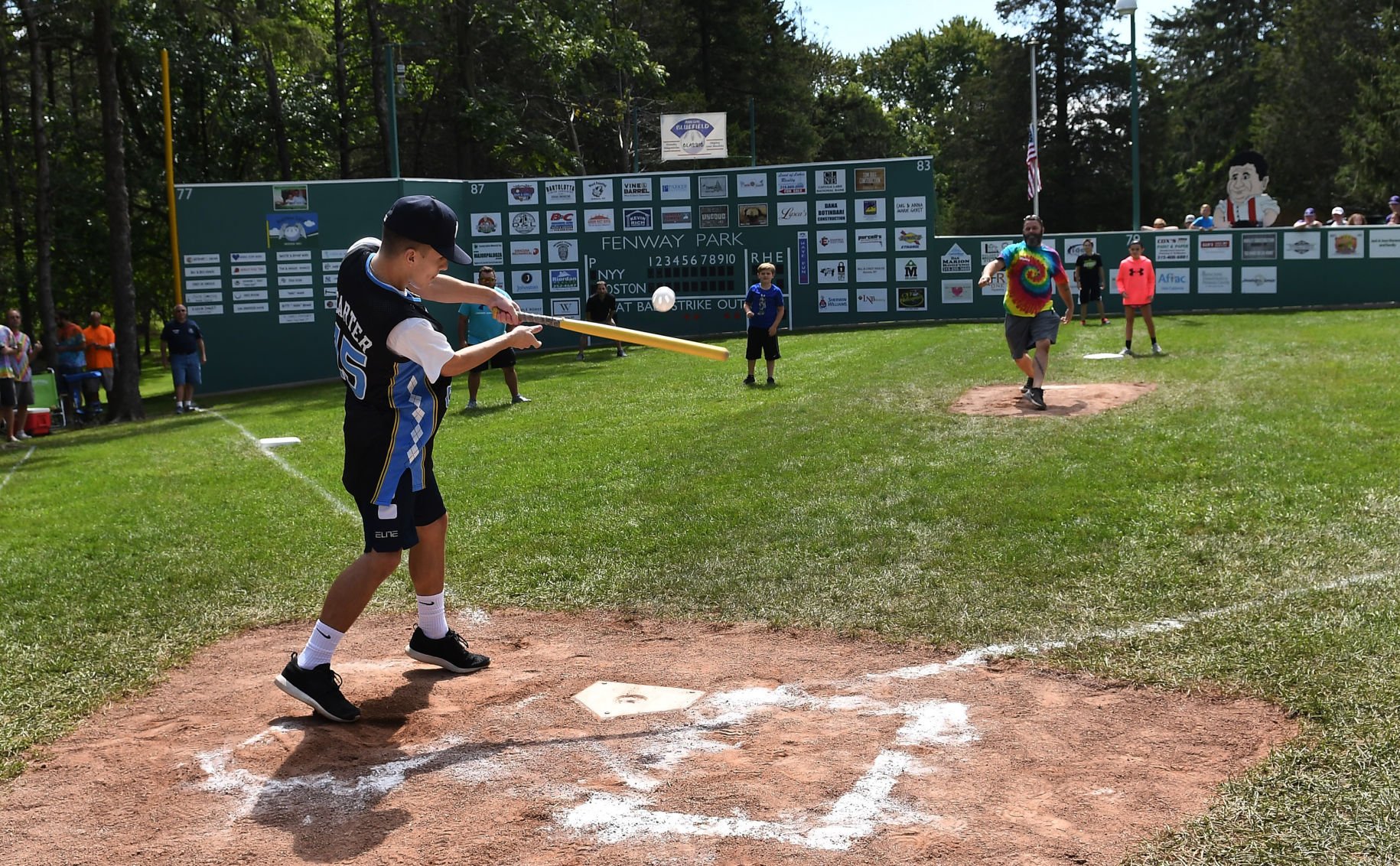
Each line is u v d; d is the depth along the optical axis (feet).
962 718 13.08
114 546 24.49
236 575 21.53
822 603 17.94
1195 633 15.33
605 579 20.01
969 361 53.16
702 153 104.47
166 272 106.93
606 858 10.06
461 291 14.33
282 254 79.51
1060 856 9.77
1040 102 185.47
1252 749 11.80
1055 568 18.70
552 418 41.86
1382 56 159.94
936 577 18.76
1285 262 87.40
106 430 57.72
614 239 87.97
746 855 10.01
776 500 24.85
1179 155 214.48
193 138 106.73
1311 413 31.35
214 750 13.03
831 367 54.24
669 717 13.55
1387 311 79.05
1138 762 11.66
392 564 13.97
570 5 114.93
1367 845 9.67
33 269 94.63
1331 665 13.73
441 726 13.51
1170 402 35.68
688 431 35.76
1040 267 35.53
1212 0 211.41
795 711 13.58
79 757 13.10
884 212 87.51
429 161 140.87
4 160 94.27
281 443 42.16
